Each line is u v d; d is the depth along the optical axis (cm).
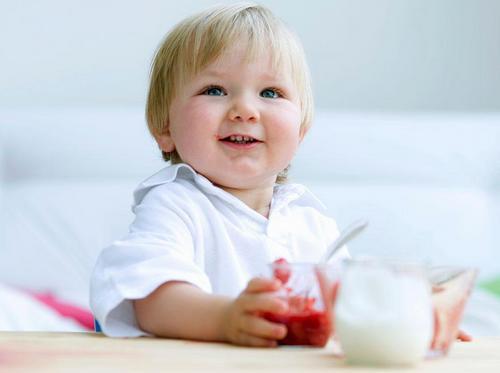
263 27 156
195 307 113
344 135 320
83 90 359
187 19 160
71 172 308
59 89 358
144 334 119
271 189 160
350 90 372
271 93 156
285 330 102
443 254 298
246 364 85
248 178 152
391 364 87
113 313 120
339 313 89
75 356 88
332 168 316
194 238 142
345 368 85
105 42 359
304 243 156
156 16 362
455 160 320
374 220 302
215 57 152
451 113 374
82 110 323
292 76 158
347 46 371
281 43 157
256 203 158
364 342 86
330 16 370
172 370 79
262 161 153
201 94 154
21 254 291
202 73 153
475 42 375
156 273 119
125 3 360
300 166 315
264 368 82
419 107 375
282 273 105
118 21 360
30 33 356
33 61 356
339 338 89
